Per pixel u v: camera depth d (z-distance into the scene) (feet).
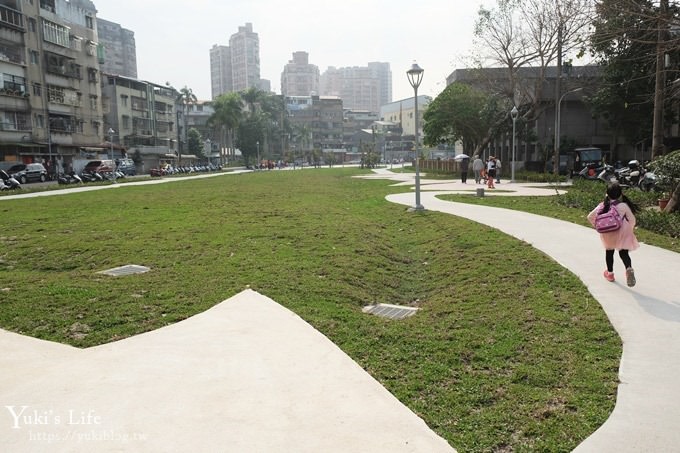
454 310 22.59
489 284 26.22
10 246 39.01
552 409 13.69
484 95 141.08
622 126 131.95
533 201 62.64
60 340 19.30
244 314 21.35
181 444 11.69
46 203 75.87
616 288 24.20
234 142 375.86
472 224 43.73
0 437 12.03
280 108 413.39
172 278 27.81
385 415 13.19
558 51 103.35
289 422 12.75
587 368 16.01
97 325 20.62
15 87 163.43
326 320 20.84
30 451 11.46
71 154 197.77
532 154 163.94
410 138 474.49
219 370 15.79
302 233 42.65
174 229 46.24
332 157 400.88
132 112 256.73
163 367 16.02
